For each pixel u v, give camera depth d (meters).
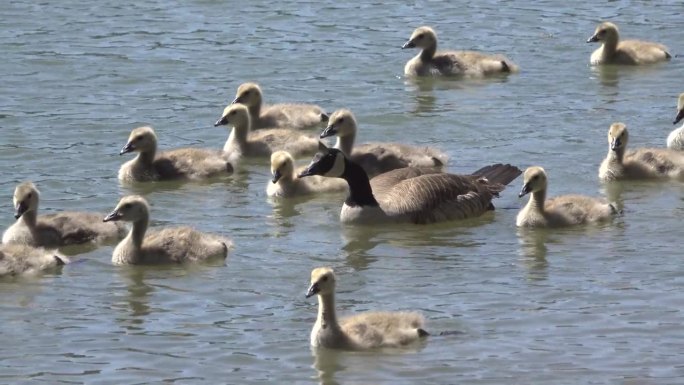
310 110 28.09
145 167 24.69
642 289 19.42
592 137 26.78
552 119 27.97
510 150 26.06
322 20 35.03
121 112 28.30
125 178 24.62
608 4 36.78
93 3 36.12
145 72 30.89
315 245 21.45
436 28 34.56
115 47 32.59
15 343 17.78
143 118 27.98
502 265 20.48
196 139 27.02
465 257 20.88
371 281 19.81
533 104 29.06
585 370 16.91
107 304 19.03
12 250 20.14
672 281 19.70
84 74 30.66
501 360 17.17
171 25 34.38
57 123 27.50
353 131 25.39
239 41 33.28
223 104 28.92
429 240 21.72
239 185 24.66
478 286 19.61
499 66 31.20
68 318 18.56
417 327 17.86
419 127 27.55
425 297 19.19
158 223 22.38
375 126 27.66
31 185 21.16
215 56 32.12
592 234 21.86
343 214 22.45
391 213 22.39
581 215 22.36
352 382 16.62
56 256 20.38
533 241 21.61
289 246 21.39
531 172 22.06
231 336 17.94
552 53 32.84
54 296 19.30
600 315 18.53
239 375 16.84
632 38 33.88
